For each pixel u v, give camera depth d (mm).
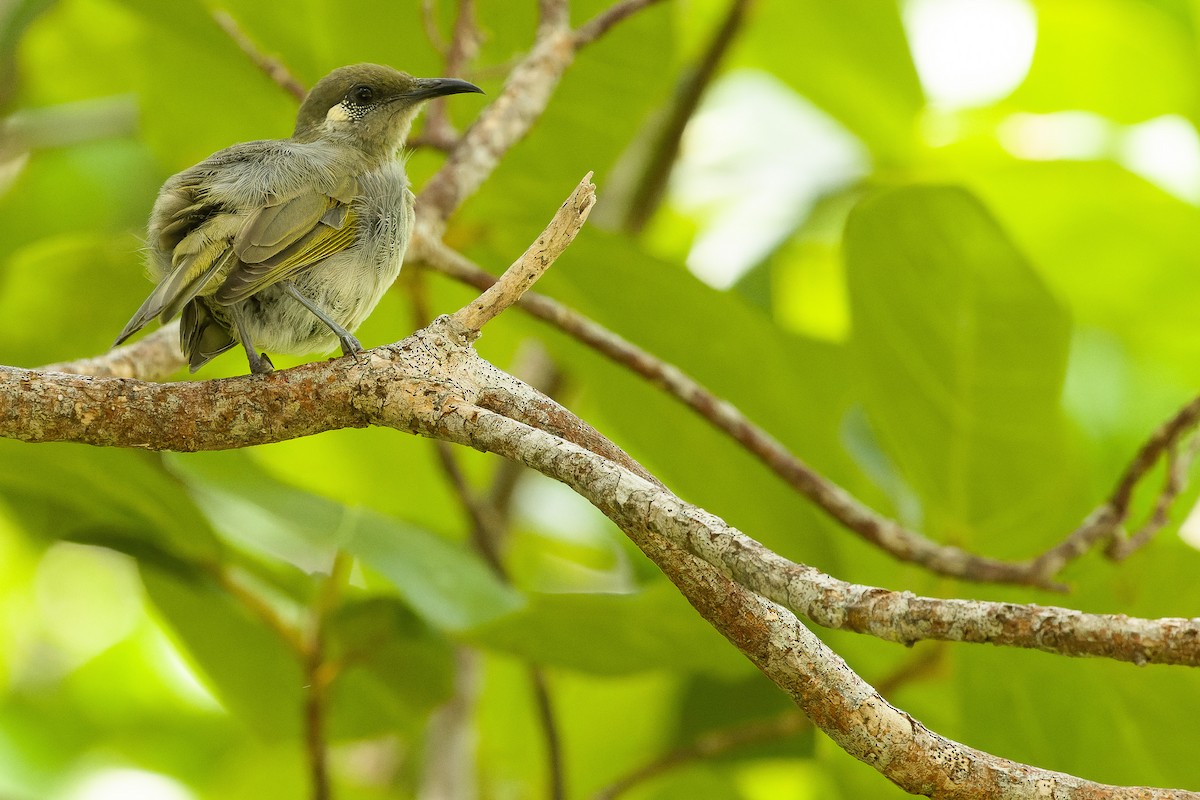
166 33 11547
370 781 13898
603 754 12539
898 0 13789
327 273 8227
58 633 16219
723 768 12008
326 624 9680
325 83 10156
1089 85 14570
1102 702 9422
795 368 10992
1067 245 13570
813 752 11438
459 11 10594
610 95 11344
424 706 10391
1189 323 13703
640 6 10695
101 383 6363
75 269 11375
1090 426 13492
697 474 10820
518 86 10266
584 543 14391
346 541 9305
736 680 12031
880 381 9844
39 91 13391
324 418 6371
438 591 9188
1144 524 9836
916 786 5590
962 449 9773
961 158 14352
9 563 16031
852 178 14609
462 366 6465
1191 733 9320
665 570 5648
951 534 9969
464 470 13203
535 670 10336
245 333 7789
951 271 9414
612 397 10711
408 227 8805
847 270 9570
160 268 8148
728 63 14219
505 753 12648
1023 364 9570
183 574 9633
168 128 12266
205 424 6336
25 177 13820
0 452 9008
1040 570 9016
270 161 8328
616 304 10469
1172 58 14148
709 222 15930
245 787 13219
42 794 13867
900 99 14320
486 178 9977
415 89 10078
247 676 10461
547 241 6465
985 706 9570
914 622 5070
